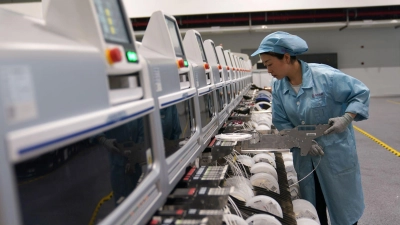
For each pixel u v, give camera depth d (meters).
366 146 5.33
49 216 1.14
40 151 0.56
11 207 0.51
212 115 2.41
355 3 8.01
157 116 1.13
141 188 0.98
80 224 1.13
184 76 1.63
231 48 11.88
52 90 0.60
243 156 2.29
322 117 2.02
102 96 0.76
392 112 8.52
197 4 7.94
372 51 11.83
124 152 1.24
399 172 4.07
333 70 2.02
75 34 0.80
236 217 1.26
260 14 9.39
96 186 1.24
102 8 0.88
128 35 0.99
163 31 1.45
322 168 2.05
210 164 1.81
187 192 1.22
